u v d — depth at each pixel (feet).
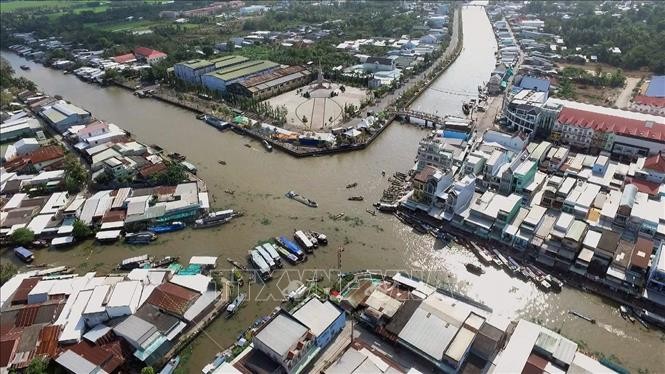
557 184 388.78
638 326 288.92
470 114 614.75
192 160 513.04
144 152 506.07
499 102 654.94
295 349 255.91
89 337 273.54
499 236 355.97
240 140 562.66
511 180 400.06
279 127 580.30
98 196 423.64
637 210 355.56
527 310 306.35
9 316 291.99
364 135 551.18
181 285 315.58
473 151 467.52
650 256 309.63
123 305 286.46
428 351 259.80
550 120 522.88
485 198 381.19
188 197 419.54
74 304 297.94
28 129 582.35
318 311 284.41
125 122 632.79
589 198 378.12
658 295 297.74
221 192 447.01
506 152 449.89
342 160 507.71
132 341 268.62
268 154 524.93
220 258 356.38
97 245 375.66
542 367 247.70
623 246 324.80
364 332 287.48
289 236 381.19
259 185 459.73
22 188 449.48
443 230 379.55
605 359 265.95
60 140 570.46
